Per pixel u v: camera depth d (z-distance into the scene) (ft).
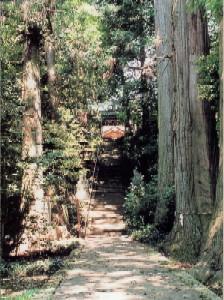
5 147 40.57
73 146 54.95
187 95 37.01
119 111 72.23
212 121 37.09
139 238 47.09
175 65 39.09
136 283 26.84
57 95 55.47
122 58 66.39
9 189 40.73
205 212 36.04
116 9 65.57
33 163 43.83
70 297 23.62
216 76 35.12
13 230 42.73
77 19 55.72
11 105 40.75
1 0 41.11
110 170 83.51
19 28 44.24
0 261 33.96
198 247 35.37
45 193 47.26
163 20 49.55
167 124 49.06
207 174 36.37
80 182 61.00
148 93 68.69
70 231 53.62
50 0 45.70
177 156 37.52
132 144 71.97
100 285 26.45
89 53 57.62
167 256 36.94
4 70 41.68
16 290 27.53
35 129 45.78
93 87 60.80
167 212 46.55
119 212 61.98
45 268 33.83
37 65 47.11
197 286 25.93
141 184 54.65
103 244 45.06
